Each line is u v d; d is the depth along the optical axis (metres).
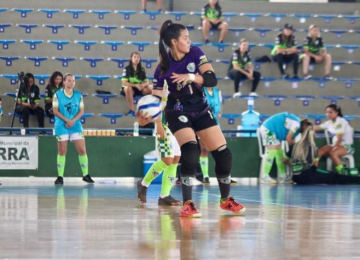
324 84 20.38
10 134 17.03
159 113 7.30
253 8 24.28
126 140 16.80
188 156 7.29
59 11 22.09
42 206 8.66
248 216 7.42
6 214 7.49
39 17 22.02
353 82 20.44
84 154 15.88
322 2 24.67
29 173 16.47
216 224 6.52
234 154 16.97
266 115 19.11
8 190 12.86
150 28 21.86
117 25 22.38
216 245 5.04
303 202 10.08
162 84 7.44
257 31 22.45
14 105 18.72
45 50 20.80
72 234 5.66
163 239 5.36
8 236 5.51
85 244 5.06
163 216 7.34
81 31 21.58
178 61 7.32
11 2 22.62
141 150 16.81
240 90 20.00
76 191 12.58
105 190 12.95
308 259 4.45
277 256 4.56
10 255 4.54
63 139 15.48
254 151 17.02
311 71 21.06
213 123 7.59
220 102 14.91
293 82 20.27
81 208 8.41
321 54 20.91
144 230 5.97
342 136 16.73
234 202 7.81
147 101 7.26
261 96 19.55
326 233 5.84
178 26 7.25
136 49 21.17
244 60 19.83
